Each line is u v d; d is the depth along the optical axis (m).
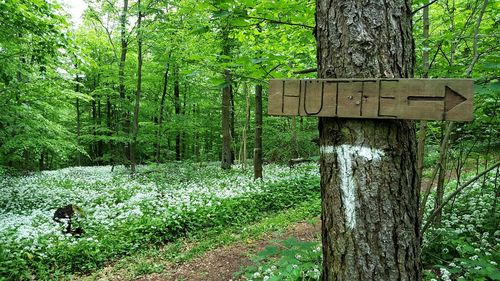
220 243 6.49
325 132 1.97
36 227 7.18
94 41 19.27
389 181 1.80
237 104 19.48
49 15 7.11
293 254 2.77
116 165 22.55
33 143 10.38
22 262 5.35
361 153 1.82
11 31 7.21
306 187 10.24
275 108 1.97
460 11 4.52
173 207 8.16
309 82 1.88
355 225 1.84
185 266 5.60
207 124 21.56
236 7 2.84
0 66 8.12
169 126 18.94
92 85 25.33
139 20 15.51
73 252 5.83
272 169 15.03
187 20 11.95
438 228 4.14
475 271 2.96
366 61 1.81
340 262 1.90
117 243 6.42
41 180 14.86
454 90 1.56
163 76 19.53
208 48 7.70
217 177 13.43
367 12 1.82
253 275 3.63
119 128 21.42
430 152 7.73
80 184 13.52
